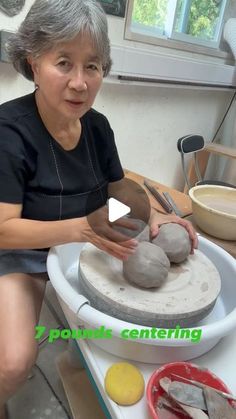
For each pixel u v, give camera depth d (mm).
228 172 2576
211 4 1952
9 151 710
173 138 2143
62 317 1220
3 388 729
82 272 627
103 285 593
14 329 716
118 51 1426
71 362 959
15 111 762
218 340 609
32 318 760
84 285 621
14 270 820
